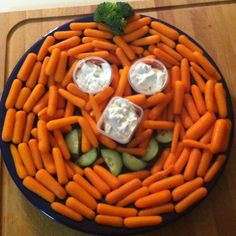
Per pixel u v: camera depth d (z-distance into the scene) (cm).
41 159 45
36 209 47
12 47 56
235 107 53
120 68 51
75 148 47
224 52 56
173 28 52
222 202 48
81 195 44
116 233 43
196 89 49
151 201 44
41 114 47
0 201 47
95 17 51
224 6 59
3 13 57
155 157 47
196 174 46
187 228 47
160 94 48
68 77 49
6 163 45
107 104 48
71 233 46
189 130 47
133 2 58
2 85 54
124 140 46
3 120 47
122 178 45
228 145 47
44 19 57
